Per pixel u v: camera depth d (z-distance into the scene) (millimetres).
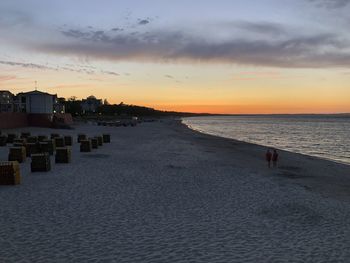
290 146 64250
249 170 28141
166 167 28016
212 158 34906
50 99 81750
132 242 12055
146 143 50625
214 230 13438
